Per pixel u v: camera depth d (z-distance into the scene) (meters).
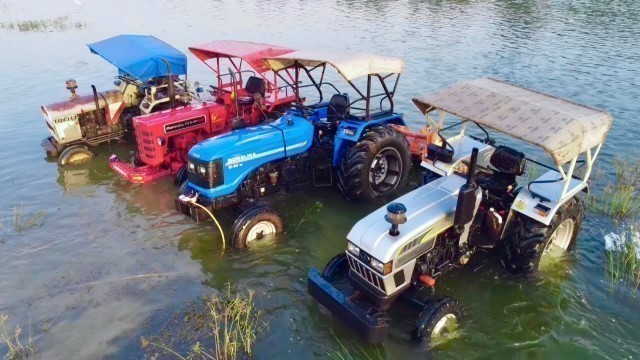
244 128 7.05
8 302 5.30
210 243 6.42
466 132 10.32
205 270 5.85
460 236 5.26
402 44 18.91
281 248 6.30
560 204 5.11
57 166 8.96
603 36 20.03
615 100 11.95
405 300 4.91
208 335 4.79
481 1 31.58
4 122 11.05
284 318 5.04
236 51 8.75
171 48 9.58
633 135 9.84
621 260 5.91
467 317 4.98
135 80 9.70
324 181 7.66
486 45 18.50
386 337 4.61
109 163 8.94
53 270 5.87
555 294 5.34
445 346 4.61
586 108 5.15
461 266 5.56
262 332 4.84
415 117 11.27
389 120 7.83
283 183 7.17
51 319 5.04
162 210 7.30
